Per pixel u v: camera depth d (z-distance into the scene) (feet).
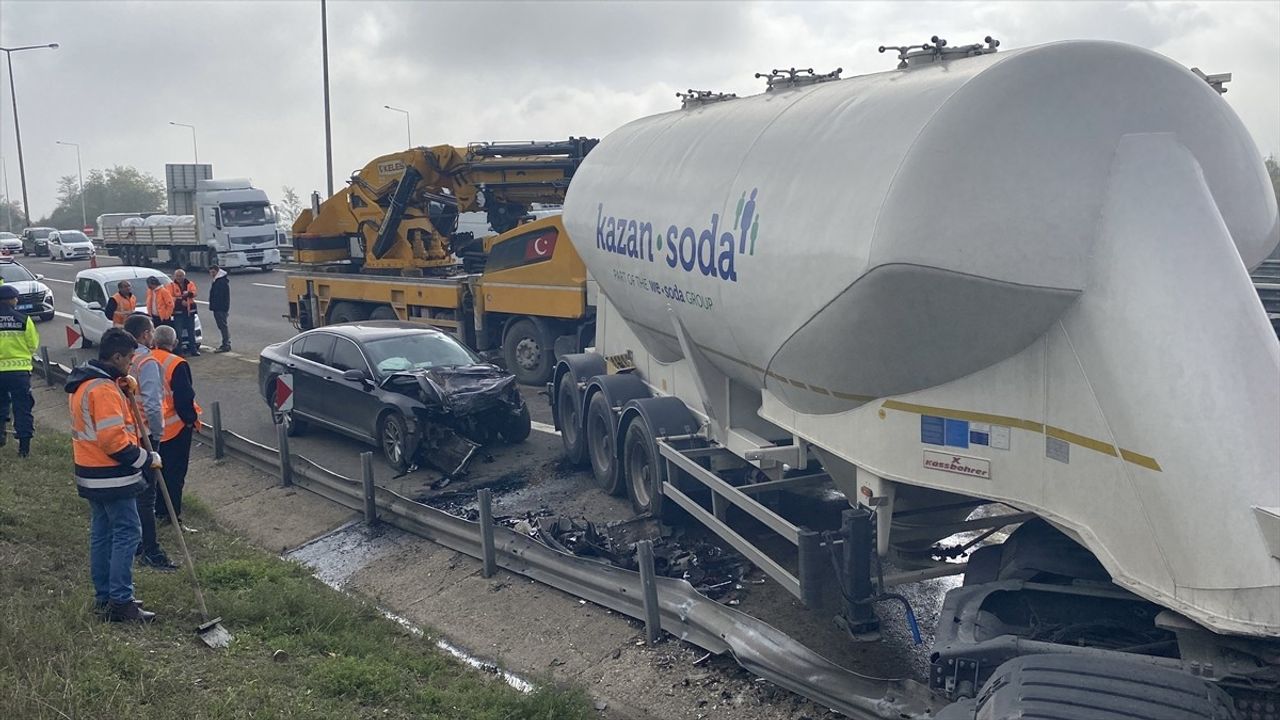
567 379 38.40
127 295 63.62
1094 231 16.37
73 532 27.43
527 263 53.78
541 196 61.36
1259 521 13.44
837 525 29.04
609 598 25.45
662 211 28.30
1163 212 15.76
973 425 18.44
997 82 17.08
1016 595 17.63
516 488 36.47
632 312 33.24
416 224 63.77
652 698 21.31
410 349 42.32
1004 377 17.88
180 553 28.40
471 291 58.08
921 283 17.46
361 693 19.92
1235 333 14.49
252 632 22.89
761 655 20.58
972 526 21.52
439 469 39.14
